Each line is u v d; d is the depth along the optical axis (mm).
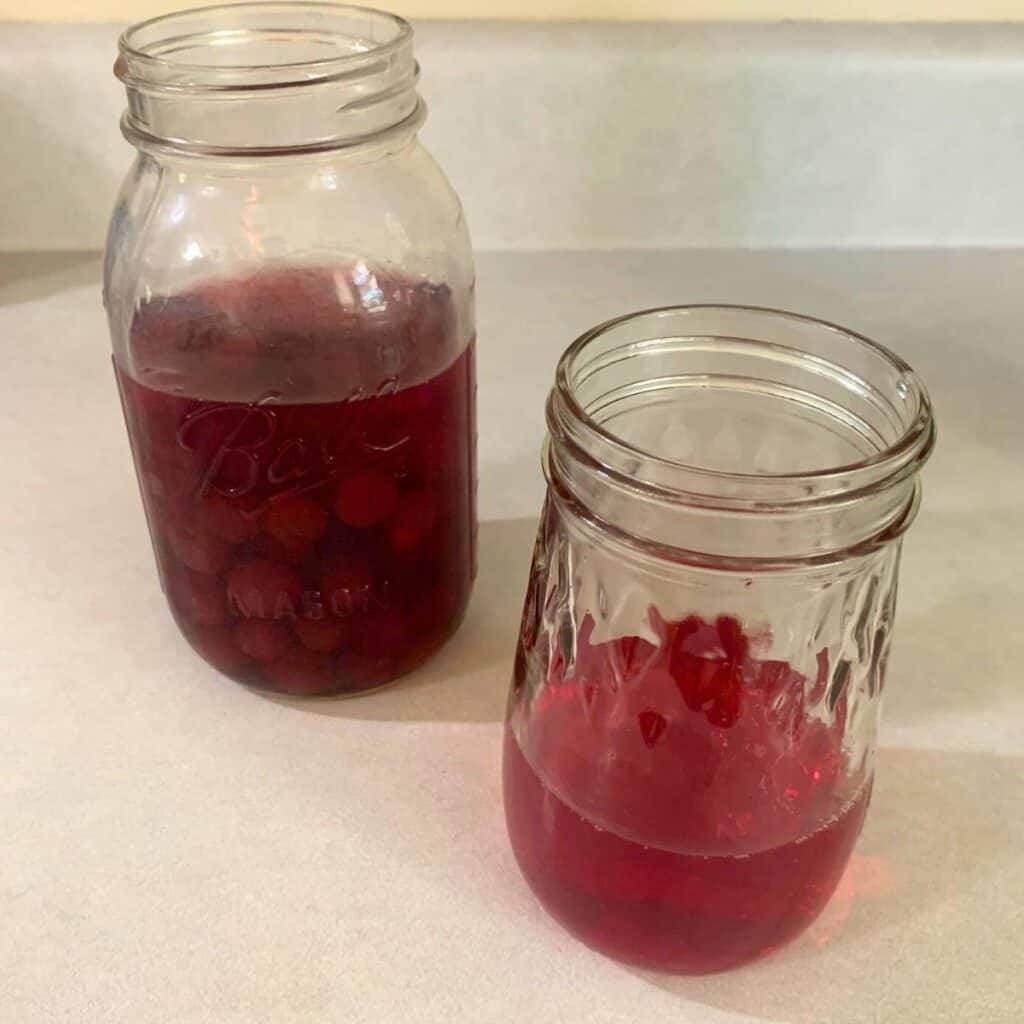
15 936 247
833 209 523
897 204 522
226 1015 233
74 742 296
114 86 482
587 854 227
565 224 524
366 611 291
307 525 274
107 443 411
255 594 284
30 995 236
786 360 249
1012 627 334
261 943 247
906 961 245
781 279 510
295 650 295
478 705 311
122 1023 231
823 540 201
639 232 527
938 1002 237
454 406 291
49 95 484
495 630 337
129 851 267
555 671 245
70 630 333
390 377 271
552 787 232
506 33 479
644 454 200
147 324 273
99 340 472
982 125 499
